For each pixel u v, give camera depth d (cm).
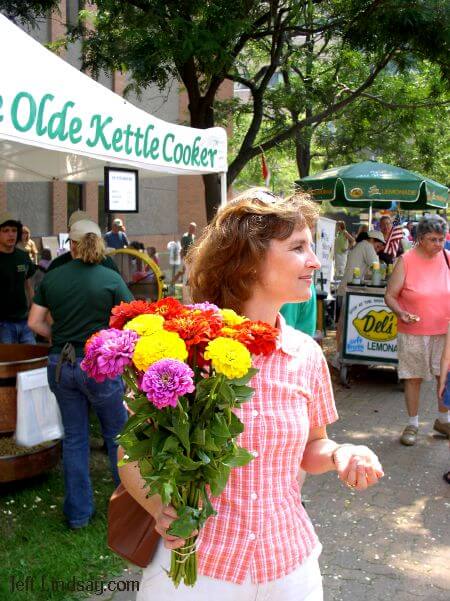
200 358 151
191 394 150
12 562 346
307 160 1498
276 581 166
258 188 189
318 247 1058
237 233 176
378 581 350
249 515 165
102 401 384
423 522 426
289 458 171
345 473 171
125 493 178
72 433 391
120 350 145
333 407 190
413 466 527
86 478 392
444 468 523
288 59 1171
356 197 807
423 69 1196
